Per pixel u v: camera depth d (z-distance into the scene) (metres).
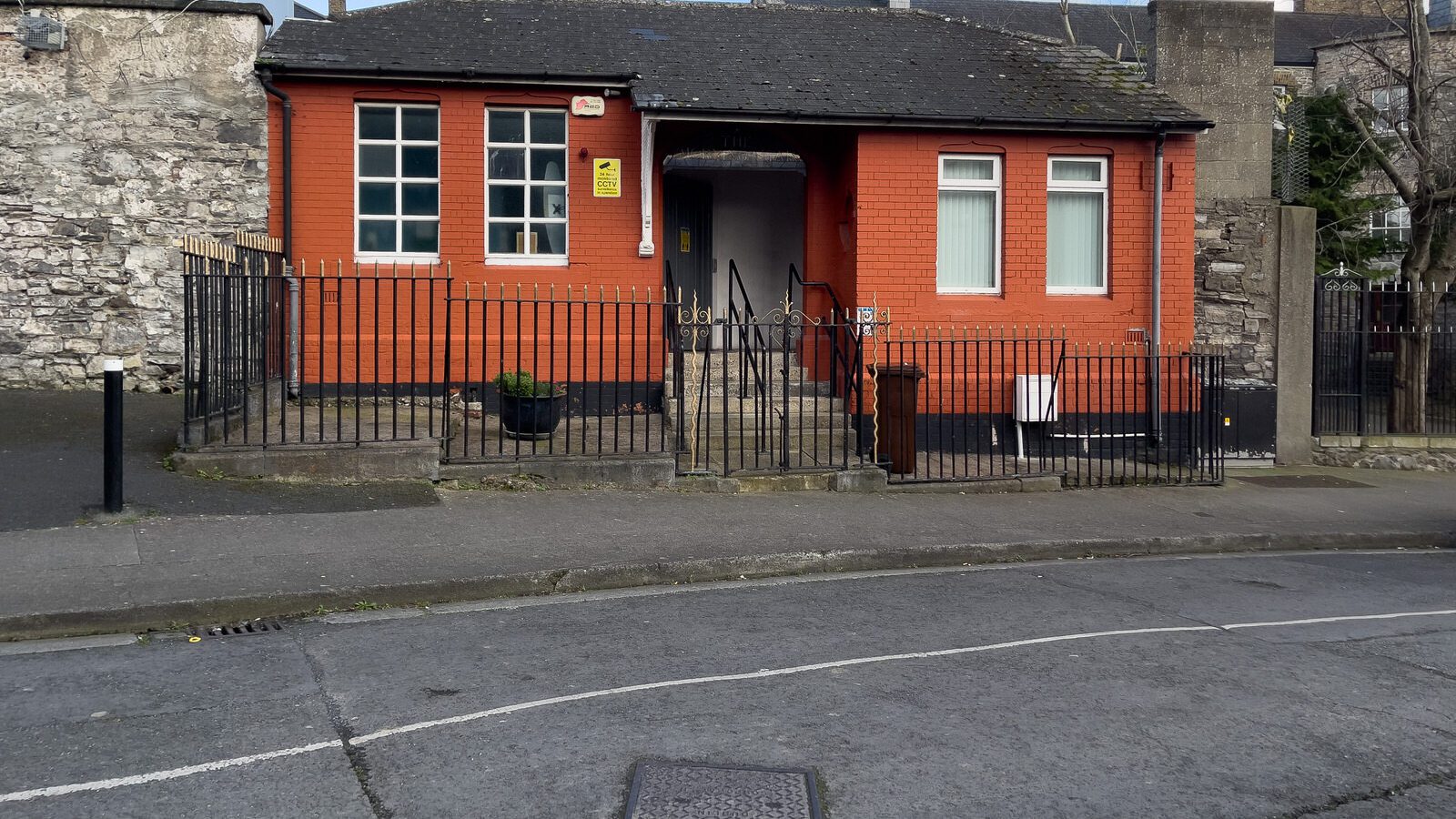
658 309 13.55
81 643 6.24
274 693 5.37
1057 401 13.99
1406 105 19.94
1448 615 7.42
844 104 13.23
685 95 12.81
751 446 12.20
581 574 7.77
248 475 9.79
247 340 10.19
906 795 4.24
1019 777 4.43
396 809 4.08
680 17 15.34
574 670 5.77
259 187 13.55
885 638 6.50
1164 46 14.87
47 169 13.24
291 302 12.84
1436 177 17.89
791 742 4.76
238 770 4.42
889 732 4.91
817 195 14.26
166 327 13.47
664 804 4.12
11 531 7.98
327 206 12.99
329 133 12.95
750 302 15.31
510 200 13.47
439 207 13.23
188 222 13.46
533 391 11.17
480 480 10.26
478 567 7.69
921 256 13.62
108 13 13.30
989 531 9.68
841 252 14.19
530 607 7.22
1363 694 5.59
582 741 4.74
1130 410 14.26
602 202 13.45
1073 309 14.10
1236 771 4.55
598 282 13.45
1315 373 15.22
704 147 13.91
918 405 13.73
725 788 4.27
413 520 8.94
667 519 9.46
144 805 4.10
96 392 13.16
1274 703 5.42
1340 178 22.08
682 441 11.06
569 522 9.15
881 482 11.31
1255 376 14.93
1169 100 14.46
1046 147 13.92
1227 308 14.88
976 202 14.10
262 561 7.55
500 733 4.84
